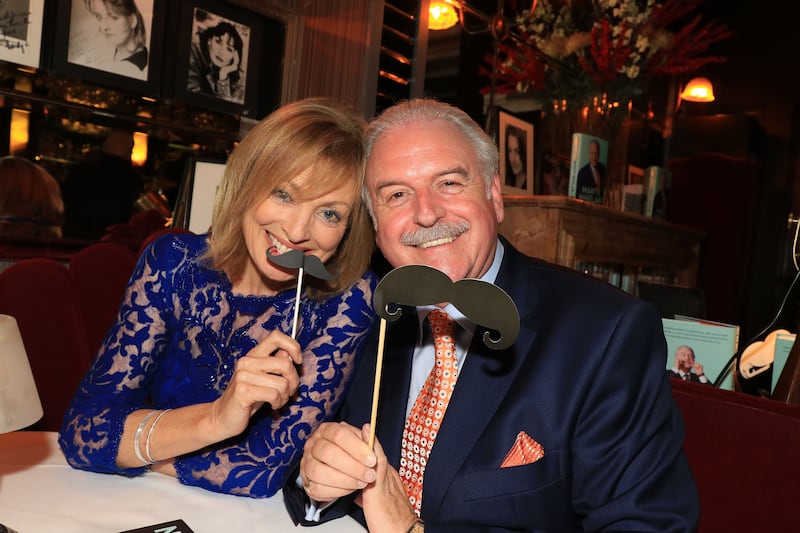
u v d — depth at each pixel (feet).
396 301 3.37
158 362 4.95
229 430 4.02
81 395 4.62
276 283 5.00
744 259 22.04
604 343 4.08
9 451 4.47
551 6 12.62
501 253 4.87
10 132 10.08
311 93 14.28
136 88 11.45
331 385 4.88
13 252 10.16
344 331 4.99
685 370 5.95
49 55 10.37
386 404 4.58
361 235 5.01
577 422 3.99
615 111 12.87
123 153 11.48
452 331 4.35
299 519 3.84
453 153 4.32
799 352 5.02
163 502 3.92
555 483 3.93
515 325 3.28
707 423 4.75
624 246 13.66
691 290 7.39
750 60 24.08
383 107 16.60
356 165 4.54
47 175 10.54
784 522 4.44
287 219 4.52
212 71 12.60
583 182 12.03
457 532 3.74
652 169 15.60
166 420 4.23
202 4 12.32
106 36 11.00
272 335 4.09
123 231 11.57
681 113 24.53
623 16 12.03
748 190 21.94
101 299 7.97
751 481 4.57
